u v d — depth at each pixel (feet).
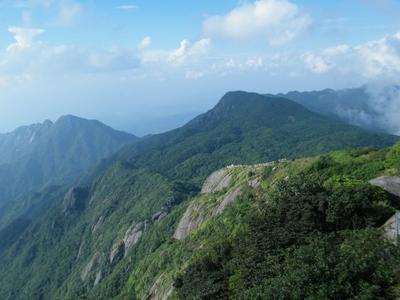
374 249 82.89
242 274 113.91
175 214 409.49
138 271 349.61
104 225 613.52
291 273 86.38
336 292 76.59
